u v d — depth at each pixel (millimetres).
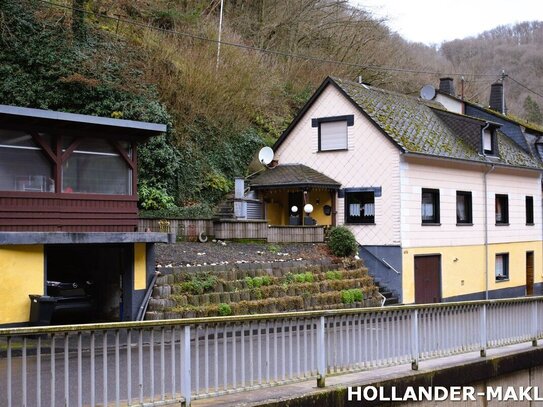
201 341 10289
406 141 23219
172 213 22859
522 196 29781
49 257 17031
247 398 7789
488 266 26969
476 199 26500
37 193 13898
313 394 8078
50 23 23562
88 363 10617
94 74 23656
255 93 30172
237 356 9406
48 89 22938
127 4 28297
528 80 63125
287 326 8484
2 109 12984
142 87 24672
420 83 50438
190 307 15234
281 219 25922
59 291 15219
